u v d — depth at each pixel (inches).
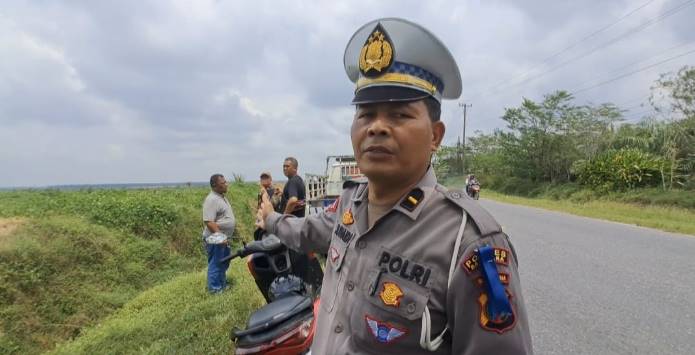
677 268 244.8
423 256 36.9
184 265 348.8
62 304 248.7
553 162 1065.5
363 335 38.4
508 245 37.0
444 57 41.6
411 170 40.1
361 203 46.1
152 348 142.9
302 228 64.7
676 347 140.8
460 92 45.5
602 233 386.0
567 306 180.7
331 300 44.6
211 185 221.9
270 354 68.1
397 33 40.3
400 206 40.1
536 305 182.2
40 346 223.8
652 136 837.8
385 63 39.7
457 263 35.3
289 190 252.1
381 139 39.6
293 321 69.9
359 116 42.4
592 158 905.5
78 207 365.1
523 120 1112.8
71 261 278.2
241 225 486.6
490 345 33.4
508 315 33.7
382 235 40.8
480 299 34.0
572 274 232.2
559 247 312.5
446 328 36.2
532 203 810.2
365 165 40.9
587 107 1021.8
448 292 35.4
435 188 41.2
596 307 179.2
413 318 35.9
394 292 37.2
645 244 325.4
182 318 168.6
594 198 797.9
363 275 40.3
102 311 254.4
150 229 366.6
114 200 394.0
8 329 222.7
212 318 165.3
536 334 152.5
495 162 1395.2
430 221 38.4
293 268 113.5
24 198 419.2
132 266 308.3
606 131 959.0
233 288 214.7
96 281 278.2
